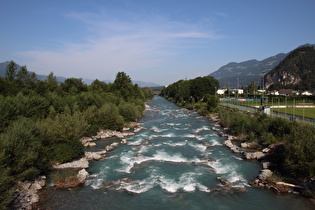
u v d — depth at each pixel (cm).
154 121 8944
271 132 5138
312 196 2850
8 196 2455
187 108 14062
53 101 6469
